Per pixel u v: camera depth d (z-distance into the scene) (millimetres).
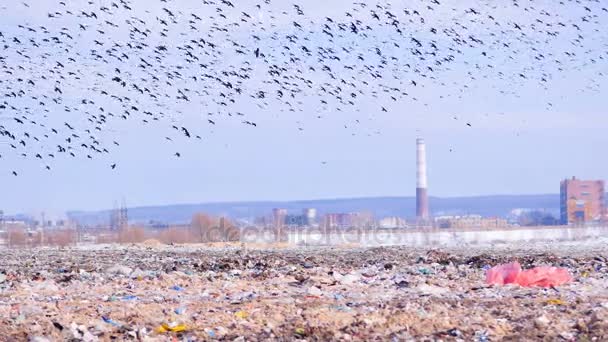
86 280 43406
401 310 29469
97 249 85750
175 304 33094
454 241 118812
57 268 52844
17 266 55094
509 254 64875
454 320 27578
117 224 140375
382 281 41438
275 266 52094
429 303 31953
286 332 26703
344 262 55812
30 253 75250
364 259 58844
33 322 28234
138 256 66312
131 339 26328
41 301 34906
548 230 144125
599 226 167750
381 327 26969
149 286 39906
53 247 97562
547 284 38500
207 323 28297
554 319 27672
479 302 32250
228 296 36094
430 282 40344
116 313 30094
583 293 35125
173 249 83625
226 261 55469
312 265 53281
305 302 33094
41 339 25594
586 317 28016
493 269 39906
